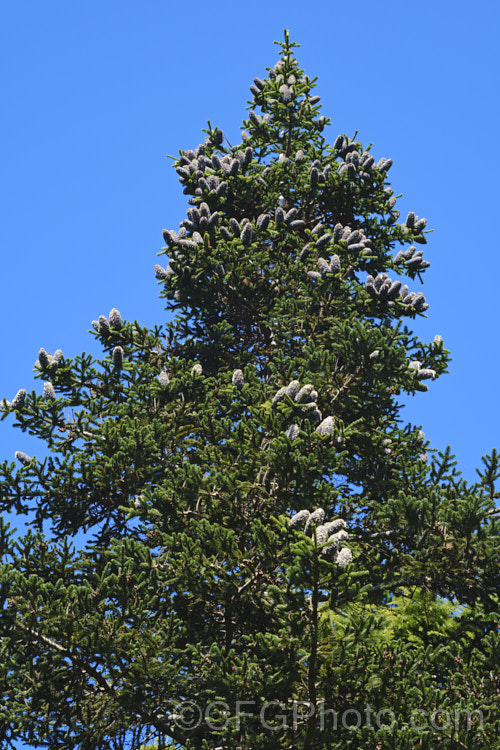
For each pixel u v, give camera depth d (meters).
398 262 18.30
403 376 14.20
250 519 12.80
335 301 16.27
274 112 20.77
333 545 9.63
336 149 19.89
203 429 14.24
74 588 10.91
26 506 14.06
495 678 11.68
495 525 12.40
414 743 10.57
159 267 17.95
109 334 16.66
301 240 18.47
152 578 11.92
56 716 11.71
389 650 11.38
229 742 10.62
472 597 13.38
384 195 19.14
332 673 10.63
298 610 10.16
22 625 10.92
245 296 18.23
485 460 13.07
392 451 15.45
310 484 12.20
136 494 13.88
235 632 13.10
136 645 10.92
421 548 13.11
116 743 12.21
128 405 14.42
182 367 15.51
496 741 10.76
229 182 18.81
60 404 14.59
